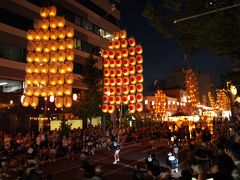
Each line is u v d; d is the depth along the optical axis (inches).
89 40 1679.4
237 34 501.7
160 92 1595.7
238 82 634.8
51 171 724.7
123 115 1683.1
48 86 681.6
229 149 302.7
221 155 259.9
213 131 1034.1
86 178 357.7
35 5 1248.2
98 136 1160.2
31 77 679.7
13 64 1137.4
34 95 681.0
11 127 1052.5
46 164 826.8
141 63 767.7
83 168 369.4
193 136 1058.1
